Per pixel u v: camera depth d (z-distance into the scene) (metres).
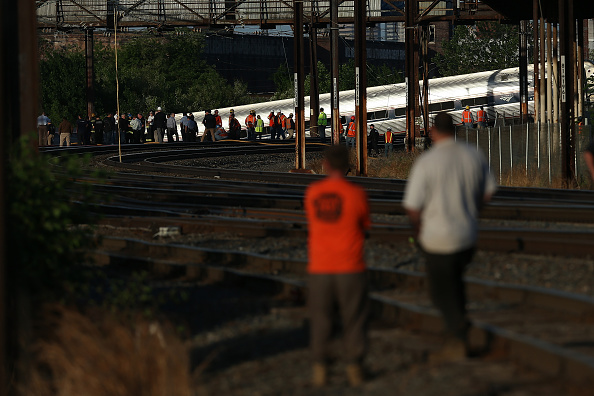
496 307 18.53
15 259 17.61
